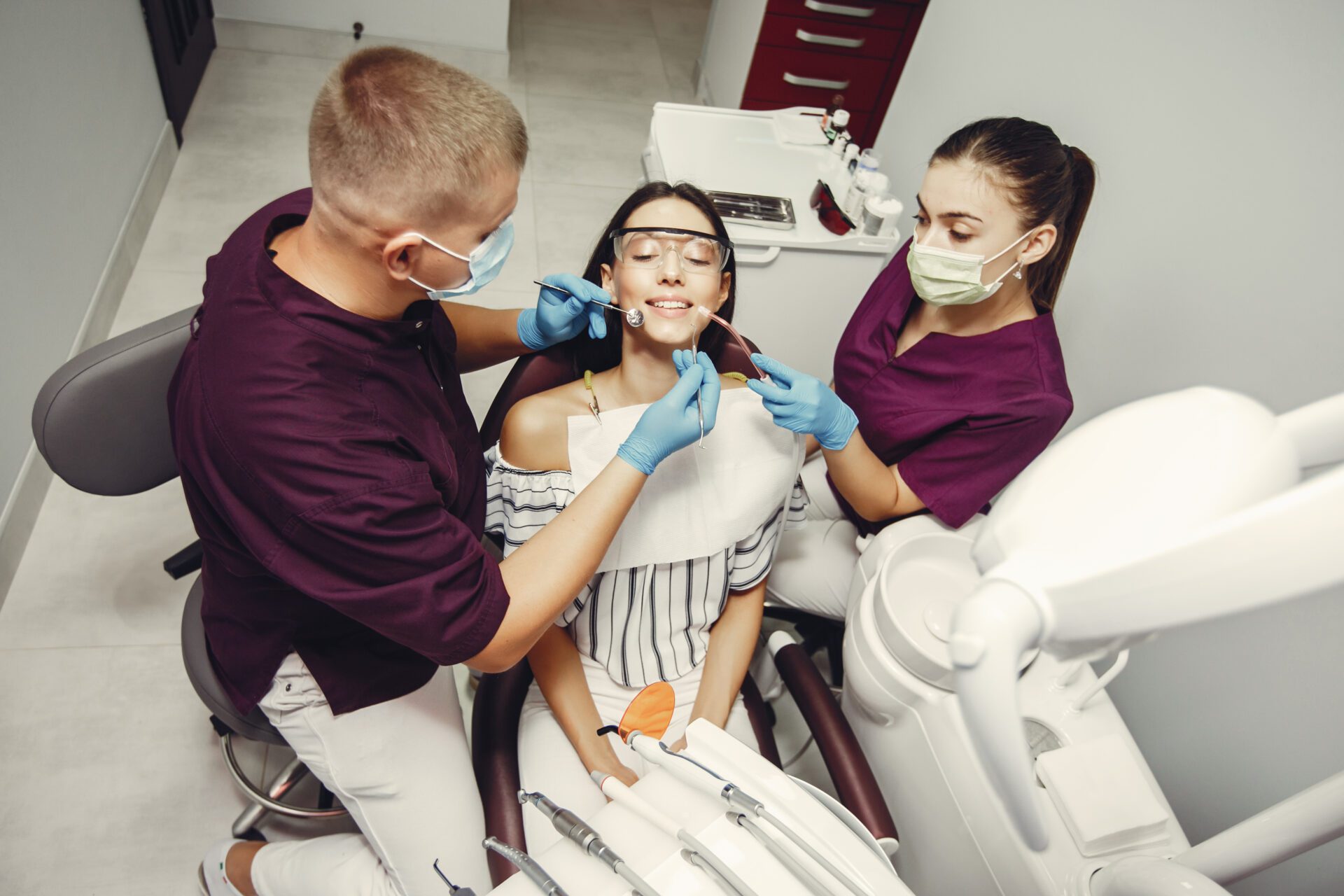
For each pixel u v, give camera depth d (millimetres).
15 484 1871
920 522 1382
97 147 2314
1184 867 814
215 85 3318
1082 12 1745
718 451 1311
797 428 1234
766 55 3061
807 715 1239
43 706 1694
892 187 2559
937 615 1202
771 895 723
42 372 1994
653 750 855
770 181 2156
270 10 3451
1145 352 1609
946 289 1346
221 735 1547
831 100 3203
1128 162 1639
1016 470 1403
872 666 1196
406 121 829
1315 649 1282
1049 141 1247
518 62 3883
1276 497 421
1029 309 1461
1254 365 1394
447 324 1291
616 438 1285
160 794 1626
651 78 3990
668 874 742
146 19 2674
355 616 984
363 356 973
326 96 854
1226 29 1426
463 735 1354
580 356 1418
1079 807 1006
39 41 1983
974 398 1438
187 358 1035
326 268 947
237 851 1422
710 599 1367
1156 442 501
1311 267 1292
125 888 1514
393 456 979
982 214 1258
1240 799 1412
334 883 1292
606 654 1368
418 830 1242
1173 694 1548
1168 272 1553
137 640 1814
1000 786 513
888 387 1527
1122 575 452
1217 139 1444
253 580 1078
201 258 2654
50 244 2041
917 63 2426
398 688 1210
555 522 1089
